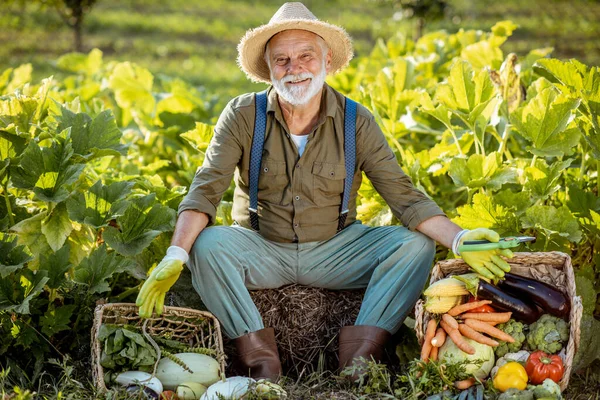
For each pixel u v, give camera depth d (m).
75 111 4.70
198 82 11.46
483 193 4.50
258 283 3.97
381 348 3.79
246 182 4.03
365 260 4.00
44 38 14.55
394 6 12.09
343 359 3.78
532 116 4.40
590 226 4.26
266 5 18.83
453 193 5.07
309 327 3.99
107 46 14.13
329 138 3.94
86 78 7.76
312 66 3.84
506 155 4.89
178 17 17.08
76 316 4.03
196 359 3.62
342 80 6.80
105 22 16.06
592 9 16.59
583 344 3.81
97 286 3.79
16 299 3.70
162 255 4.25
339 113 3.96
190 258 3.84
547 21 15.47
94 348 3.55
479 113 4.50
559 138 4.37
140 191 4.45
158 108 6.25
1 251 3.72
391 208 4.04
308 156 3.92
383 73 5.52
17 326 3.78
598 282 4.20
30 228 3.90
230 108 3.96
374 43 14.15
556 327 3.52
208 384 3.59
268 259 3.97
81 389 3.52
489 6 17.16
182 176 5.51
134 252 3.85
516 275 3.66
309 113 3.91
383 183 3.99
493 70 5.11
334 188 3.95
